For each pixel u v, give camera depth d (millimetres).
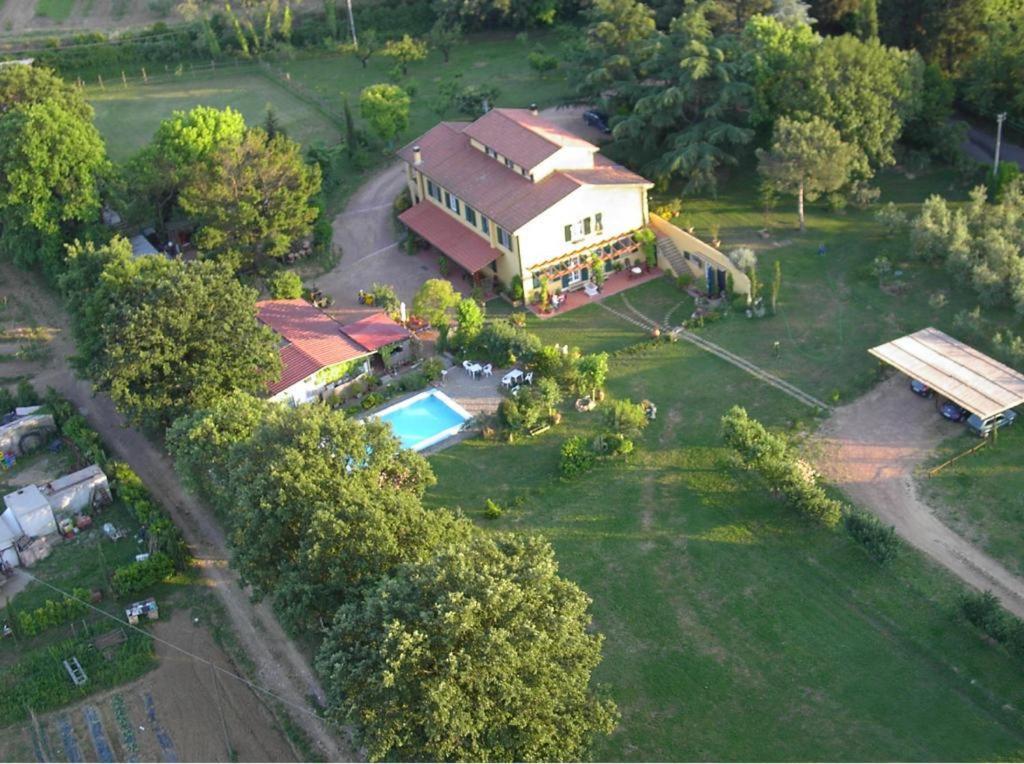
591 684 60094
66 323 98438
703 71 98562
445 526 60469
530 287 93750
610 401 81250
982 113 108375
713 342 86688
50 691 63219
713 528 69438
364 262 102938
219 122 104562
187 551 71625
